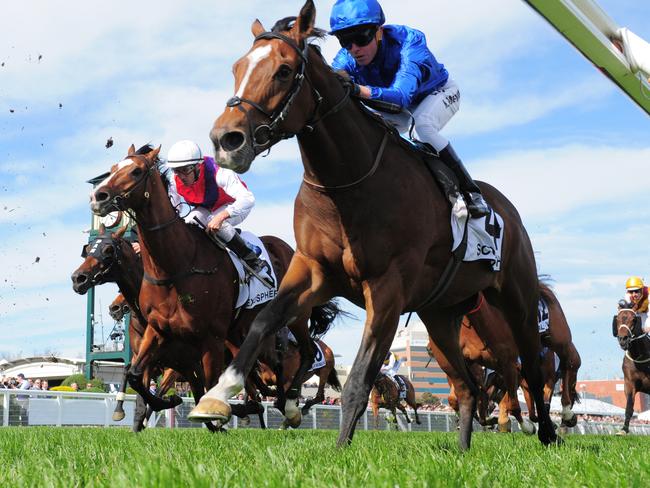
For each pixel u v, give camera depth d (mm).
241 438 5027
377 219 3184
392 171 3303
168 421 11680
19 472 2195
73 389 19219
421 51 3701
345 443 3012
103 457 2893
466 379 4109
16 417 10523
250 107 2801
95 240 6852
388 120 3730
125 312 8094
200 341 5738
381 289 3209
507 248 4211
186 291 5555
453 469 2199
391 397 14594
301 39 2984
